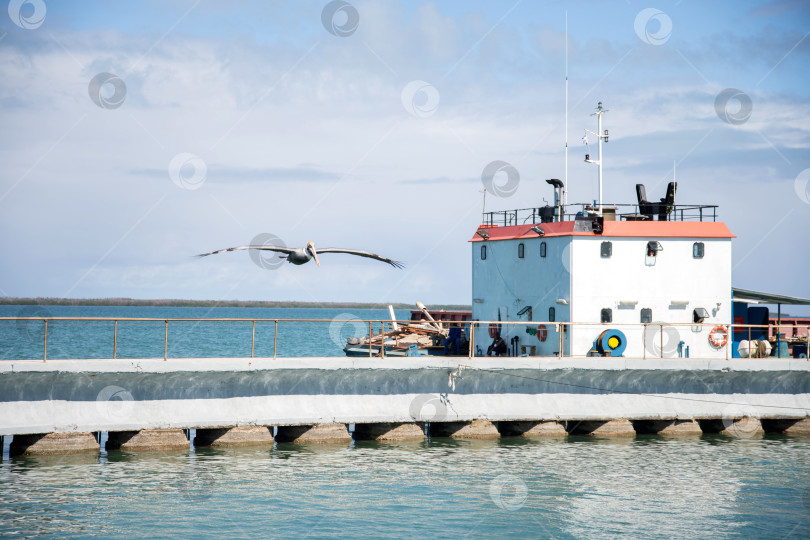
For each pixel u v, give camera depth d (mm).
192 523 23000
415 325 48656
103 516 23297
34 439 28500
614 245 36656
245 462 29281
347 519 23688
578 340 36000
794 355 39281
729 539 22875
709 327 37250
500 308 41656
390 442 32875
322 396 32312
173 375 29938
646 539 22734
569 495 26516
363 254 23609
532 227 39062
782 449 33562
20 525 22328
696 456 32062
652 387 35594
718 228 37688
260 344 96562
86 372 28203
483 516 24250
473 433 33688
